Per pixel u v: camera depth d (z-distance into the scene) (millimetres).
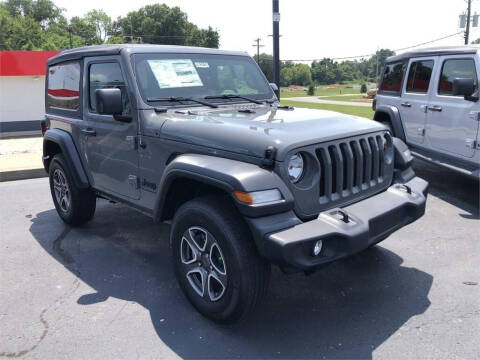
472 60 5887
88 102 4496
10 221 5688
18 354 2908
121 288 3807
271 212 2748
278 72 10758
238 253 2844
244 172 2807
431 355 2814
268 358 2830
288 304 3477
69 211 5160
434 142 6641
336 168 3123
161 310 3426
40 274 4109
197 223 3086
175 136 3408
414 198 3506
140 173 3855
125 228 5297
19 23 77812
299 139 2938
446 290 3641
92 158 4527
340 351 2883
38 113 14328
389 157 3701
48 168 5492
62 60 4996
